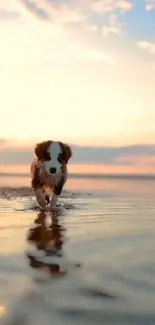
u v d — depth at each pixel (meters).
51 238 1.65
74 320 0.80
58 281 1.04
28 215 2.46
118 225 2.02
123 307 0.87
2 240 1.60
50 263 1.22
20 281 1.04
